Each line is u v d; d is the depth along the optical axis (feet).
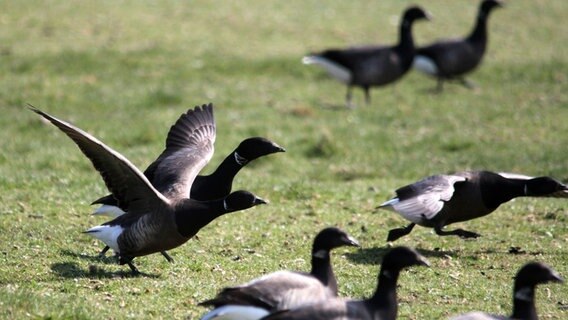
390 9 120.57
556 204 54.49
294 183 57.47
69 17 106.01
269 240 46.47
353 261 43.19
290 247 45.37
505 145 70.38
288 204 54.08
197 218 36.94
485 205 44.68
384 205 41.27
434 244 46.75
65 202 52.03
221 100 82.74
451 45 87.71
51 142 70.54
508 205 54.19
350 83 83.66
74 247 43.68
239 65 93.30
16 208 50.21
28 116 75.87
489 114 79.92
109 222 37.93
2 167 61.87
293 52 98.78
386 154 69.56
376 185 60.29
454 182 42.04
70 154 65.67
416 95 88.33
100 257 42.39
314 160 68.33
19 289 34.81
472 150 69.67
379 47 84.07
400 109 82.07
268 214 51.72
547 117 78.64
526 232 48.93
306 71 93.66
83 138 34.22
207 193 44.32
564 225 50.03
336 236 31.73
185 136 44.93
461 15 119.55
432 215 39.24
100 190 54.85
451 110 81.82
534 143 70.90
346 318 28.40
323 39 104.78
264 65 93.76
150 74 89.04
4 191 54.13
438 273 41.34
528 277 30.86
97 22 104.99
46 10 108.37
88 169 62.69
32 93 81.30
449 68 87.86
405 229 44.73
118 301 35.35
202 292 37.06
